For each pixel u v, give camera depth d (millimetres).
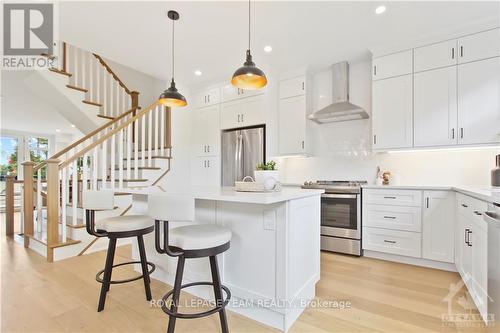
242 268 1745
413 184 3137
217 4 2297
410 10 2355
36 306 1853
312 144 3896
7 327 1601
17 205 6855
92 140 4109
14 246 3357
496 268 1313
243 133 4184
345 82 3490
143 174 3846
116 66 4914
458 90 2617
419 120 2816
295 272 1683
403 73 2924
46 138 8945
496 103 2445
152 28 2697
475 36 2551
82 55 3932
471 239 1928
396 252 2775
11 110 6008
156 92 5348
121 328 1603
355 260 2881
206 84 4562
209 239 1421
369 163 3461
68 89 3750
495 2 2227
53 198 2836
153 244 2359
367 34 2793
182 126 4594
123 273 2475
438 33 2711
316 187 3326
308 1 2238
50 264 2693
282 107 3875
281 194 1646
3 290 2098
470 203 1981
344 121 3676
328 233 3191
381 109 3049
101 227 1929
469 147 2582
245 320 1704
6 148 8031
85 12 2418
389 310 1808
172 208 1337
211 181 4496
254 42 2996
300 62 3564
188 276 2059
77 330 1578
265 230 1646
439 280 2311
